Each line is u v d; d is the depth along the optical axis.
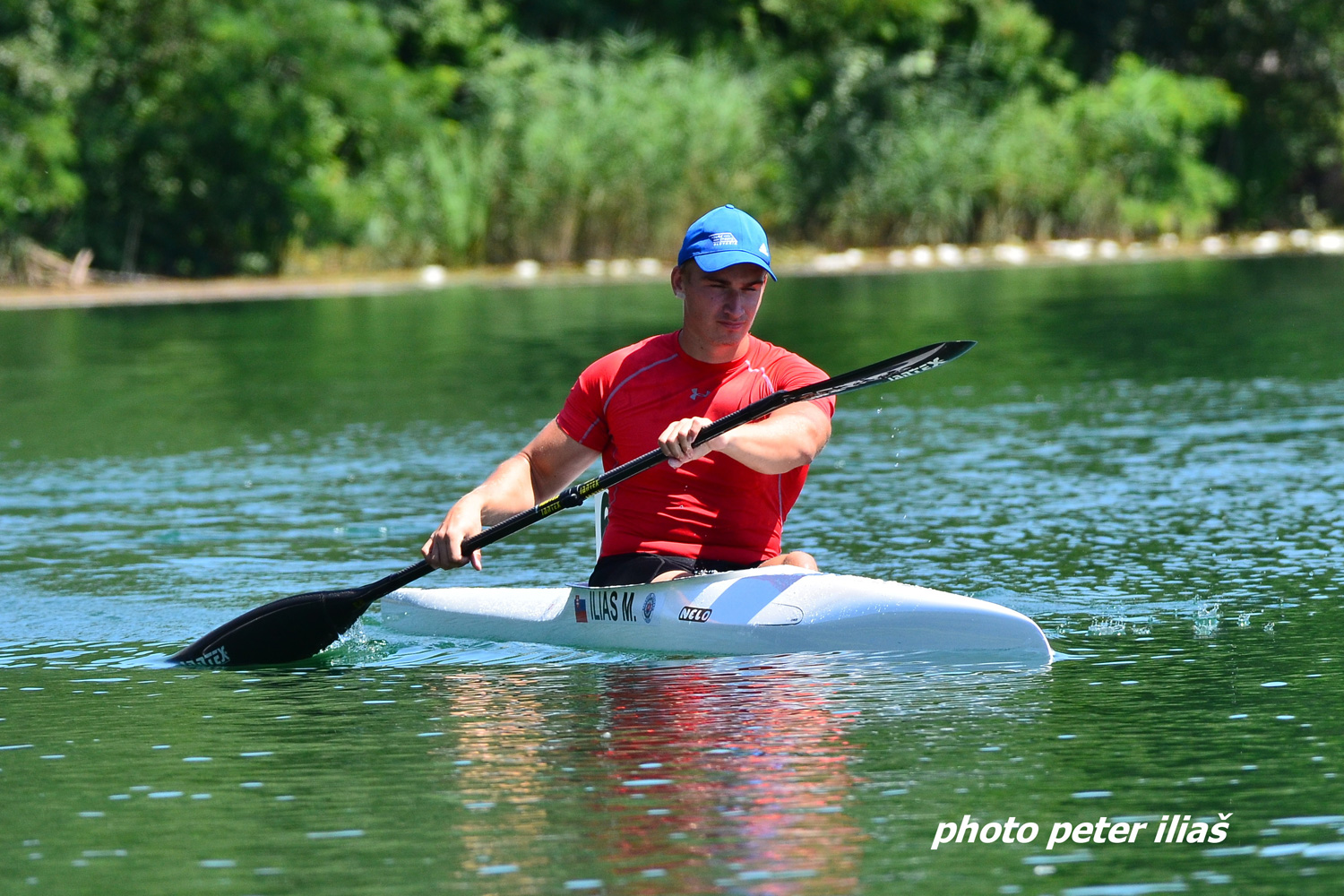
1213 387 40.25
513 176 97.62
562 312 66.62
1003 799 12.41
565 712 15.28
